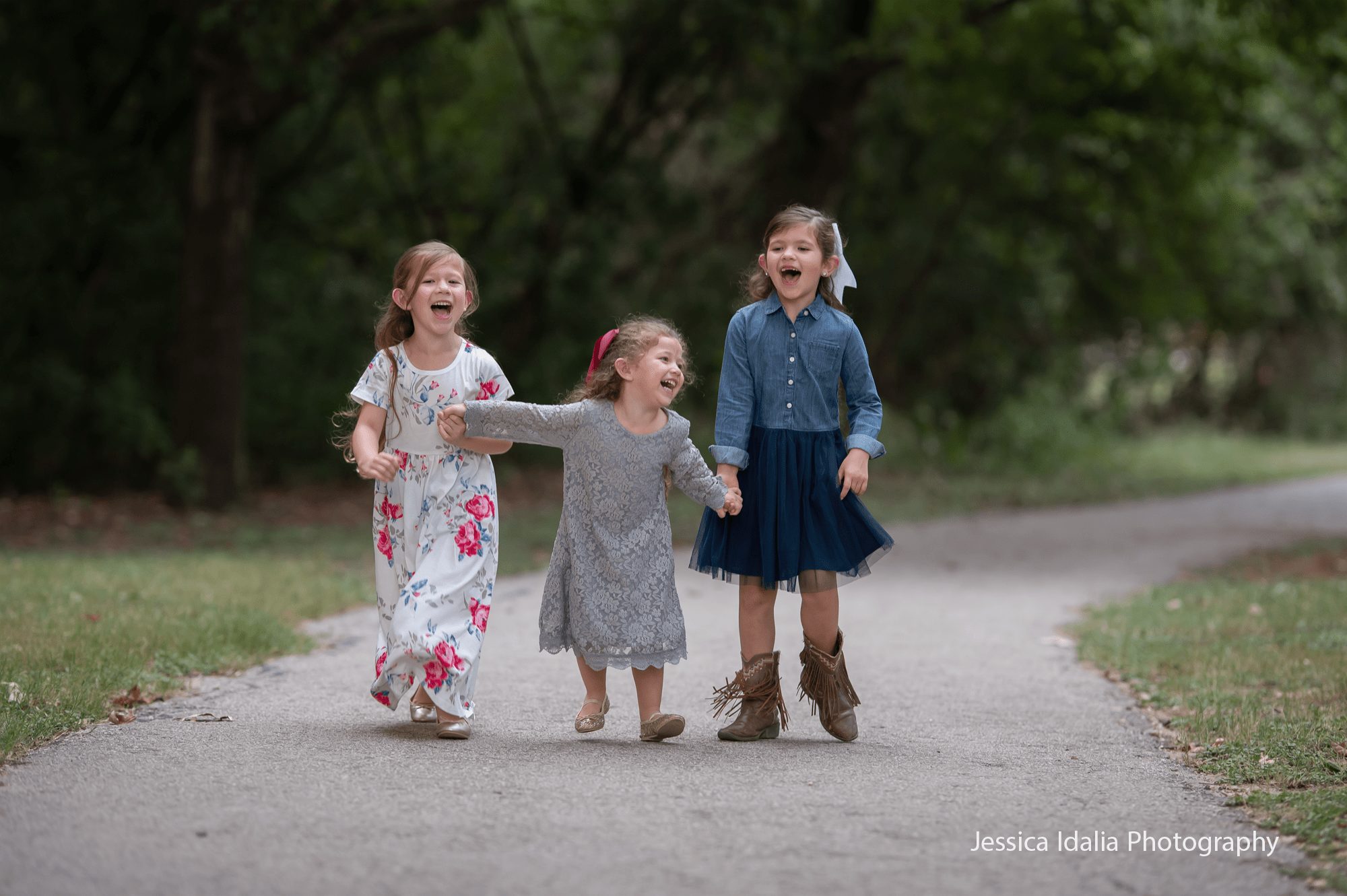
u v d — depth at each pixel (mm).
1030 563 42406
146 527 47156
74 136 60281
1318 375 144375
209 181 52719
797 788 14055
